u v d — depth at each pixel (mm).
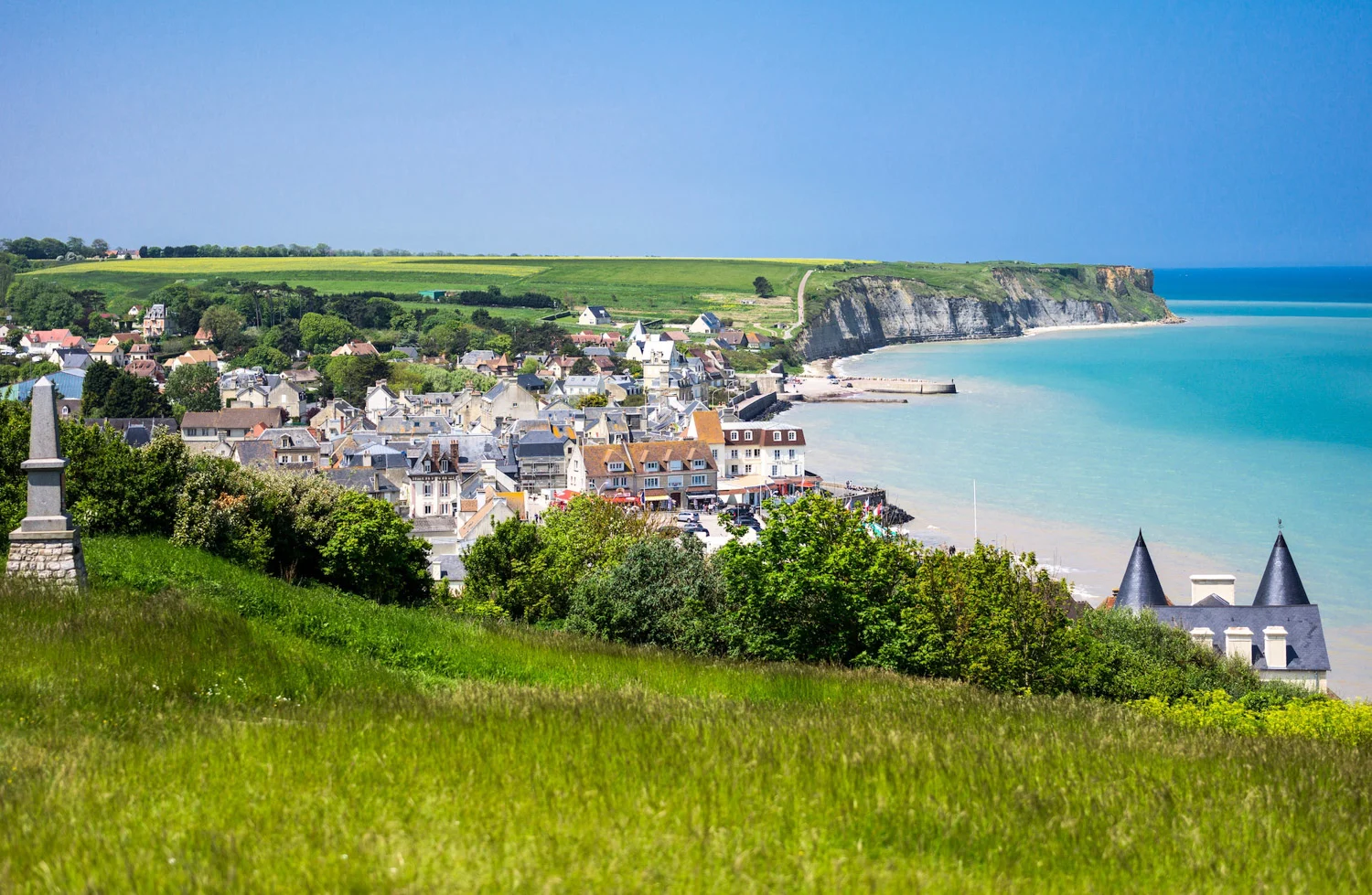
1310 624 68188
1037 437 190125
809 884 12844
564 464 150625
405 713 22125
